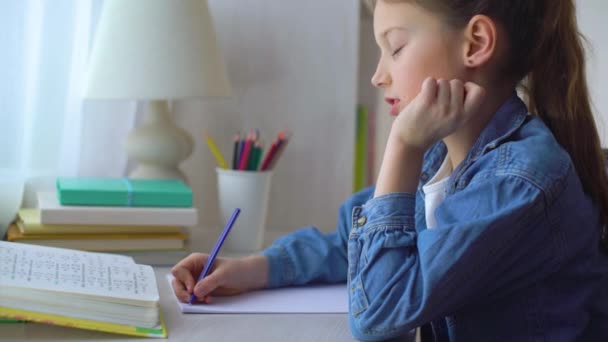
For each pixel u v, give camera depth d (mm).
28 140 1369
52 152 1401
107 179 1356
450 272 834
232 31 1728
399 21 961
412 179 916
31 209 1310
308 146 1770
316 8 1740
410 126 911
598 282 953
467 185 938
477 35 946
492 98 986
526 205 855
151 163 1477
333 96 1761
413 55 959
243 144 1433
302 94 1755
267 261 1061
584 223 920
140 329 811
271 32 1736
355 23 1749
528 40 974
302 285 1091
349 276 902
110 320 807
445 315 873
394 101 995
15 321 820
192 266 1024
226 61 1728
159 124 1487
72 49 1401
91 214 1180
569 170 901
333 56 1753
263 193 1391
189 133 1705
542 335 909
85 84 1426
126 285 869
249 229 1383
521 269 892
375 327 841
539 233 881
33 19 1328
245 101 1741
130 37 1391
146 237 1211
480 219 849
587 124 994
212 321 884
